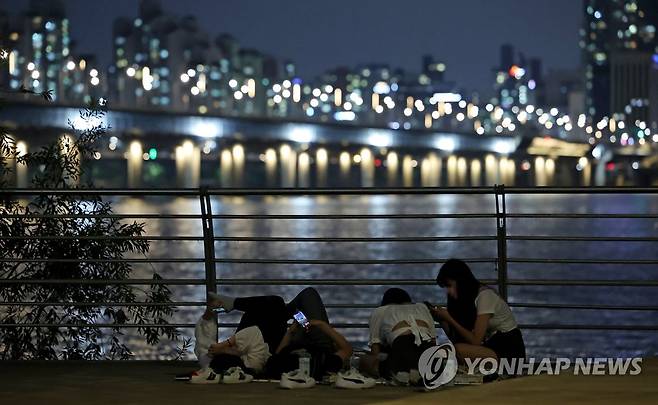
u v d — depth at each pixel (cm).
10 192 1869
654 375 1568
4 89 2550
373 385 1511
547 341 5134
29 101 15862
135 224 2389
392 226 19412
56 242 2322
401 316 1551
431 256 12406
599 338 5234
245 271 10088
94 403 1409
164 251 12156
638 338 5228
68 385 1553
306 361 1548
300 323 1584
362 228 18612
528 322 6444
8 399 1443
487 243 14962
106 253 2380
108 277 2353
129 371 1680
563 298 7825
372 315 1583
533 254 13275
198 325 1641
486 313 1572
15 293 2320
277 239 1886
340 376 1512
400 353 1512
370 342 1587
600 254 13388
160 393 1481
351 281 1834
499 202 1836
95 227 2372
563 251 13775
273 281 1856
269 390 1502
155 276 2364
